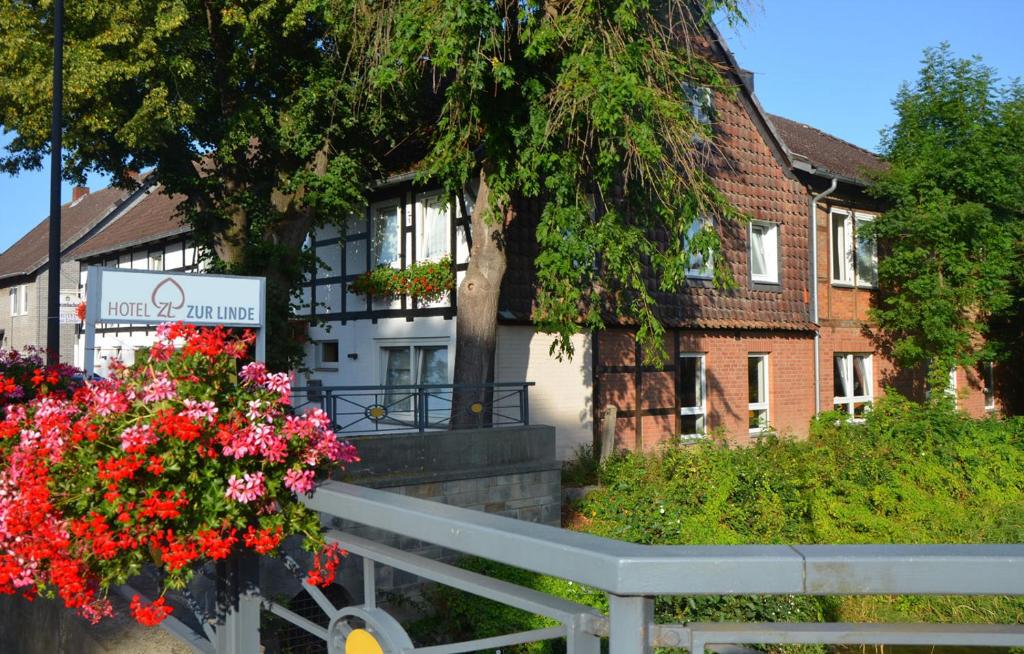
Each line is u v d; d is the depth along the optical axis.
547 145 9.81
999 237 16.11
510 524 1.84
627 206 11.41
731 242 15.91
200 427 2.50
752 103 16.25
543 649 6.22
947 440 13.84
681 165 10.45
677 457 11.21
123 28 11.16
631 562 1.50
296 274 13.44
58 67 10.73
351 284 15.10
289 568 2.68
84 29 11.48
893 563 1.45
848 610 7.95
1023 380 22.69
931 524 11.29
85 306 5.21
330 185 12.66
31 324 32.19
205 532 2.48
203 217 13.46
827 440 13.12
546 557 1.66
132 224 27.48
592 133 9.82
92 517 2.48
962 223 15.80
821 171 16.92
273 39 12.51
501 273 11.59
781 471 11.11
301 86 12.89
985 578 1.43
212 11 12.48
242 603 2.85
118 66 11.15
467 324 11.45
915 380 19.44
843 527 10.88
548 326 10.38
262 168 13.74
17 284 33.94
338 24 11.34
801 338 17.27
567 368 13.58
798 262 17.23
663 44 10.30
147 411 2.66
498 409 12.70
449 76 11.23
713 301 15.59
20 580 2.59
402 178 13.78
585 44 9.55
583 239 10.00
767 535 10.07
